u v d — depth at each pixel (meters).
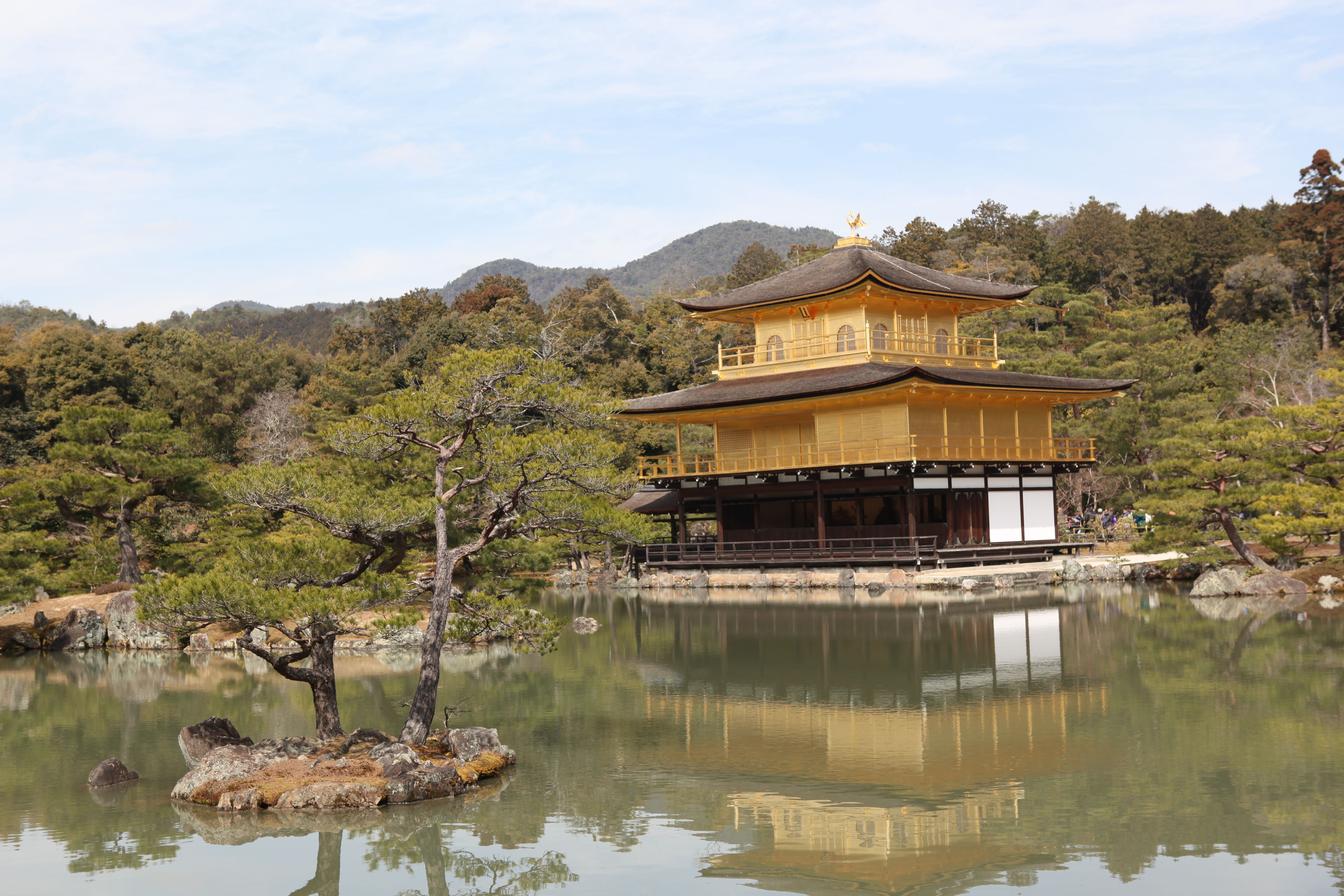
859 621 42.88
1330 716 24.27
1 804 20.88
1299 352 92.75
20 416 89.50
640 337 119.31
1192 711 25.16
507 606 23.27
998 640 36.75
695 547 66.50
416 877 16.52
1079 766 20.95
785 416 66.00
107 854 17.81
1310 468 46.88
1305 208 119.81
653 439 88.00
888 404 60.12
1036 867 15.91
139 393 100.44
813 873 16.08
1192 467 47.72
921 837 17.41
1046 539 64.50
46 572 52.19
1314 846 16.39
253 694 32.88
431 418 22.03
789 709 27.44
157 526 54.38
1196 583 47.88
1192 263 135.38
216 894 16.03
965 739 23.42
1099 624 39.56
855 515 63.31
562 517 22.92
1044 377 65.75
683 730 25.39
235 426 101.94
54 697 33.62
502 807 19.64
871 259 68.56
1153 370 75.94
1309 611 41.12
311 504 21.31
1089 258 142.62
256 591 19.61
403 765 20.33
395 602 22.67
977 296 67.81
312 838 18.38
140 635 45.03
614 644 40.06
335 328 145.25
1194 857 16.03
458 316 127.06
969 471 60.81
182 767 23.75
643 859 16.92
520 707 28.56
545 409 22.47
